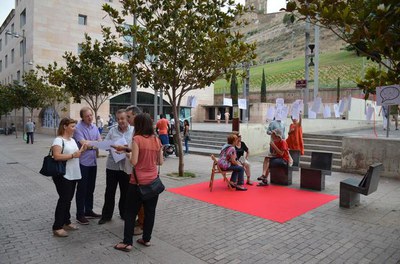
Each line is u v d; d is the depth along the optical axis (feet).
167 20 29.60
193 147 57.41
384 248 14.88
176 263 13.26
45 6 115.24
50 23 116.16
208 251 14.47
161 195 24.56
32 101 82.89
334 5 10.84
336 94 141.49
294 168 29.53
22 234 16.34
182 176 31.65
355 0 11.05
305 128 56.54
